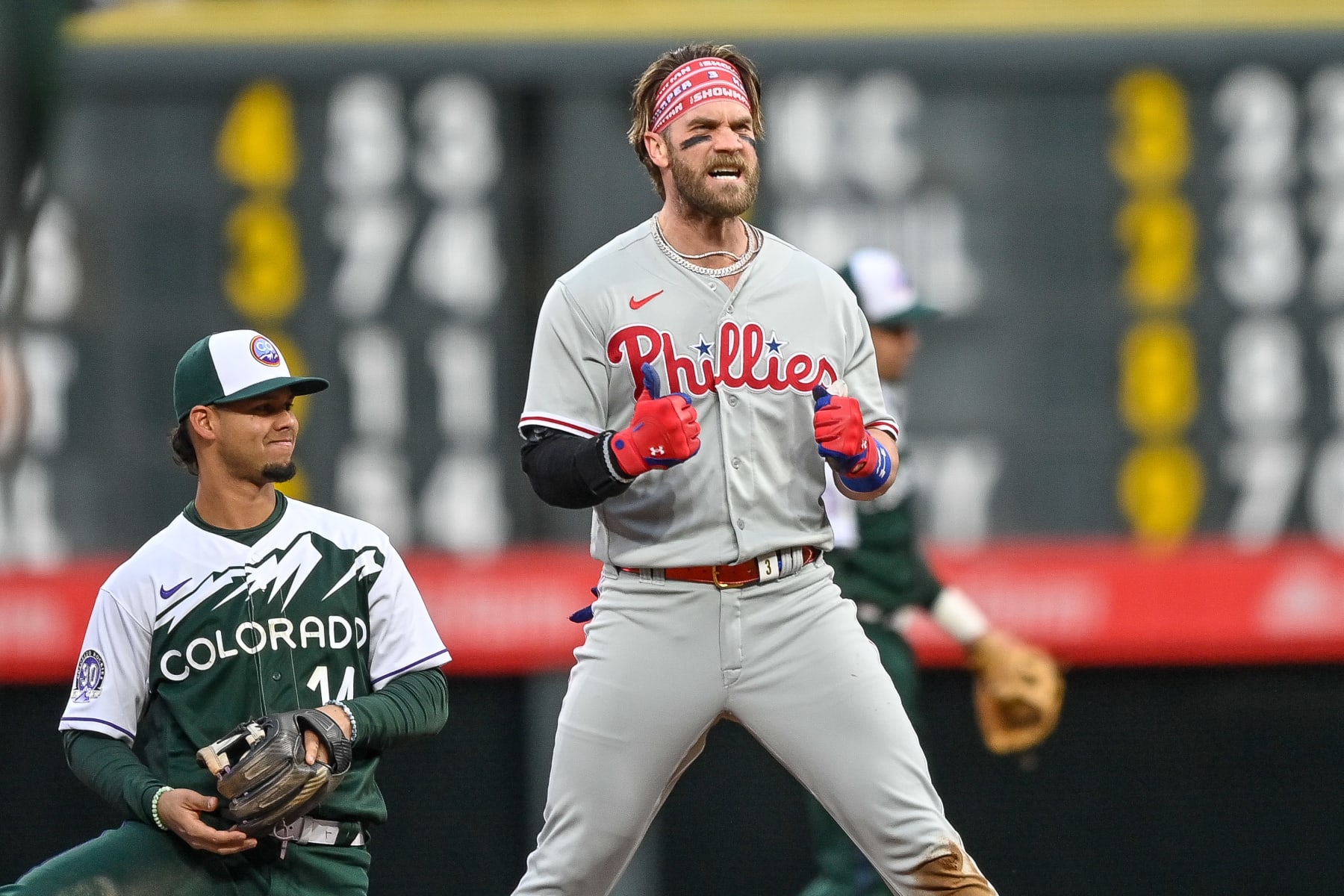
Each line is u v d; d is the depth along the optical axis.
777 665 11.56
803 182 22.11
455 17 21.88
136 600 11.37
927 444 22.39
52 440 21.55
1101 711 22.83
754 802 22.61
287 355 21.91
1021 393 22.38
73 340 21.55
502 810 22.23
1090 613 22.17
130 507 21.67
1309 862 22.73
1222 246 22.34
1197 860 22.78
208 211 21.73
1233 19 22.14
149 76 21.53
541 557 22.05
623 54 21.89
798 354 11.58
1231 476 22.42
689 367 11.44
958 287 22.30
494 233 22.00
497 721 22.28
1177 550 22.33
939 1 22.11
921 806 11.57
